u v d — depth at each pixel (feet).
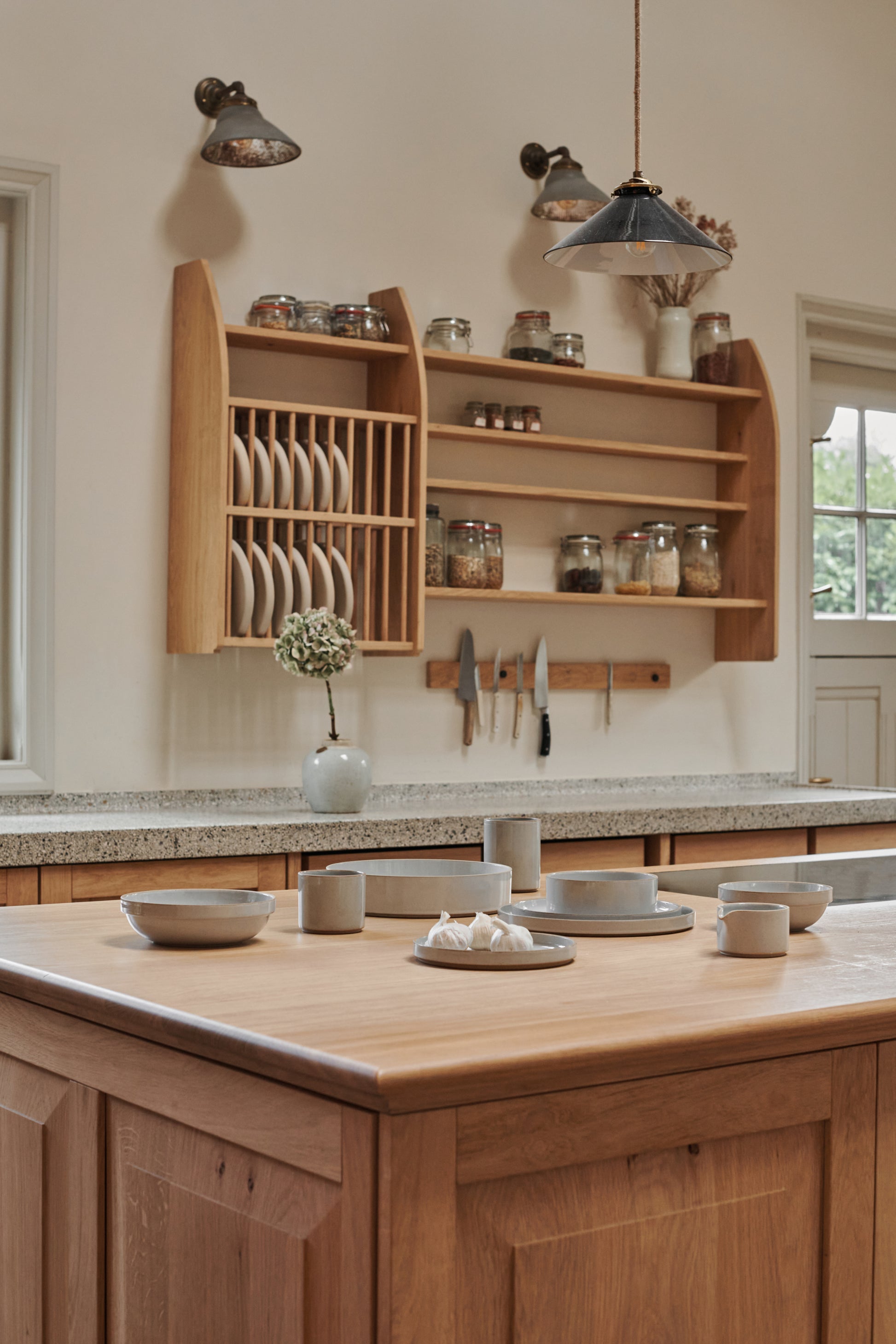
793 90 15.12
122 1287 4.14
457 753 12.82
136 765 11.19
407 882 5.68
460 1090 3.18
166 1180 3.94
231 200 11.66
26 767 10.72
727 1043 3.59
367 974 4.38
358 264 12.33
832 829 12.31
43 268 10.77
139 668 11.20
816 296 15.20
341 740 10.87
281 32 11.94
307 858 9.84
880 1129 4.09
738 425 14.11
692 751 14.24
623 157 13.94
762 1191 3.82
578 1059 3.31
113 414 11.08
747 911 4.75
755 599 13.79
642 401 13.92
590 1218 3.46
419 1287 3.12
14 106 10.71
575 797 12.97
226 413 10.57
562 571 13.19
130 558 11.16
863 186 15.66
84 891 9.01
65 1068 4.41
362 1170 3.17
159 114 11.32
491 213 13.07
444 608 12.75
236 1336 3.62
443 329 12.27
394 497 11.87
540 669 13.08
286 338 11.14
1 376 10.92
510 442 12.70
